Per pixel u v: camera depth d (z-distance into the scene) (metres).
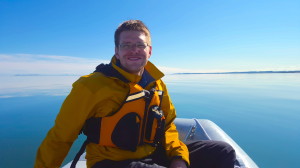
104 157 1.19
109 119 1.17
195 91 17.27
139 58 1.28
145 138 1.31
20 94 14.44
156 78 1.44
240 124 6.80
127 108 1.20
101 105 1.17
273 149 4.66
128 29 1.27
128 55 1.26
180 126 2.72
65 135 1.13
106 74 1.21
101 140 1.19
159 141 1.44
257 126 6.51
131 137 1.20
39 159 1.16
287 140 5.18
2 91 16.64
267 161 4.08
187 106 10.23
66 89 18.08
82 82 1.13
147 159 1.27
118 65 1.31
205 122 2.78
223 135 2.42
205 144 1.38
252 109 9.11
